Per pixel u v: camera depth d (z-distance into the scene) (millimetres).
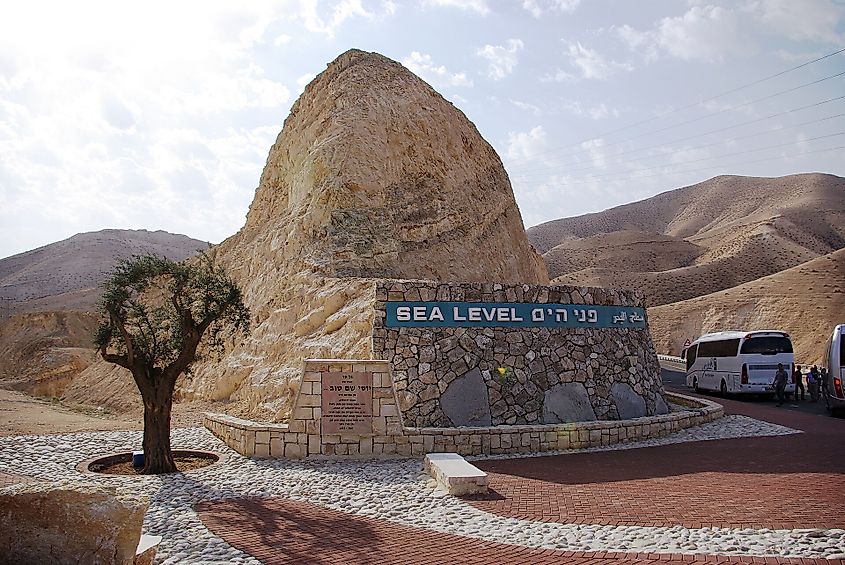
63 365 40031
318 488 11070
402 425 14141
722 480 11219
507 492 10672
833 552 7195
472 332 16547
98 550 5781
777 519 8578
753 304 68750
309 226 24000
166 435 12820
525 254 32906
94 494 5941
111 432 16719
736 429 18078
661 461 13352
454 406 15656
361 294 19125
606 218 187625
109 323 13812
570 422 16391
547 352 17047
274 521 9062
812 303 62906
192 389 21953
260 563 7316
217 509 9719
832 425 19812
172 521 8992
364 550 7773
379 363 14289
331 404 14031
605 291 18688
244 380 20016
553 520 8969
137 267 13297
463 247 27359
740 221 148375
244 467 12859
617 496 10250
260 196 31609
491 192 31672
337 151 25297
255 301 24047
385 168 26078
